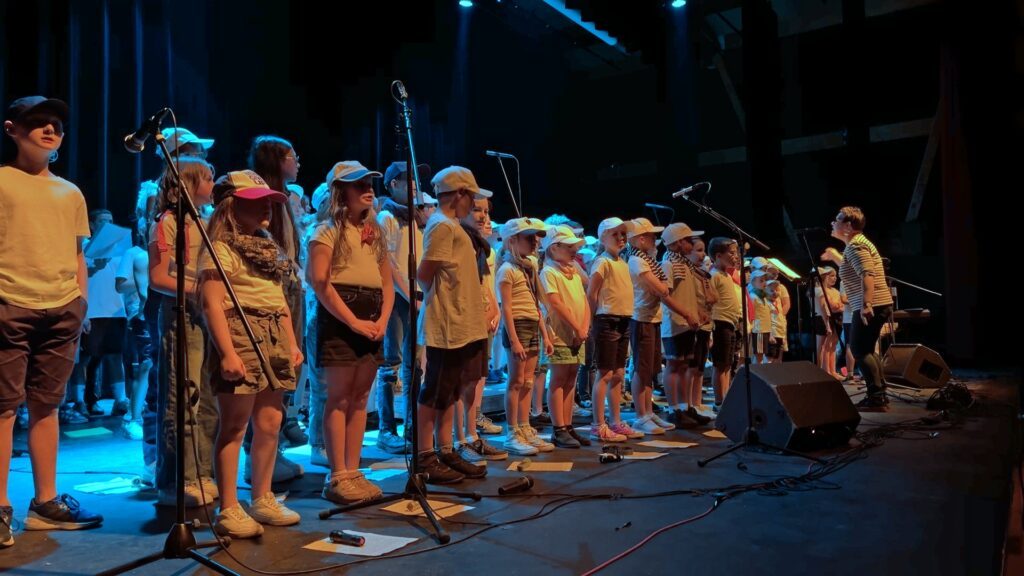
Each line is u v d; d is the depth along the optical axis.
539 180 12.34
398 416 4.80
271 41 7.69
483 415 5.45
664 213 13.53
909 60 11.90
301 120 8.05
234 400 2.53
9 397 2.50
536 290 4.32
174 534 2.14
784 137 12.98
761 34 11.19
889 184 12.34
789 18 12.23
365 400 3.10
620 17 9.50
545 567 2.19
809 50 12.55
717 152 12.87
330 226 2.96
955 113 10.04
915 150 12.07
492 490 3.20
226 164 7.30
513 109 11.49
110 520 2.75
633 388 4.91
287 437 4.44
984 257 10.00
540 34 11.42
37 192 2.62
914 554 2.28
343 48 8.22
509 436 4.20
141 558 2.14
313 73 8.07
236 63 7.37
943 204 10.32
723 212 13.26
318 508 2.91
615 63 12.73
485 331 3.52
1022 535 3.10
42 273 2.60
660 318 4.93
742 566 2.18
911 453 4.01
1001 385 7.60
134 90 6.34
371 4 8.28
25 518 2.74
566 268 4.45
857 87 11.66
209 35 7.09
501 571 2.16
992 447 4.20
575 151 13.48
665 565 2.20
